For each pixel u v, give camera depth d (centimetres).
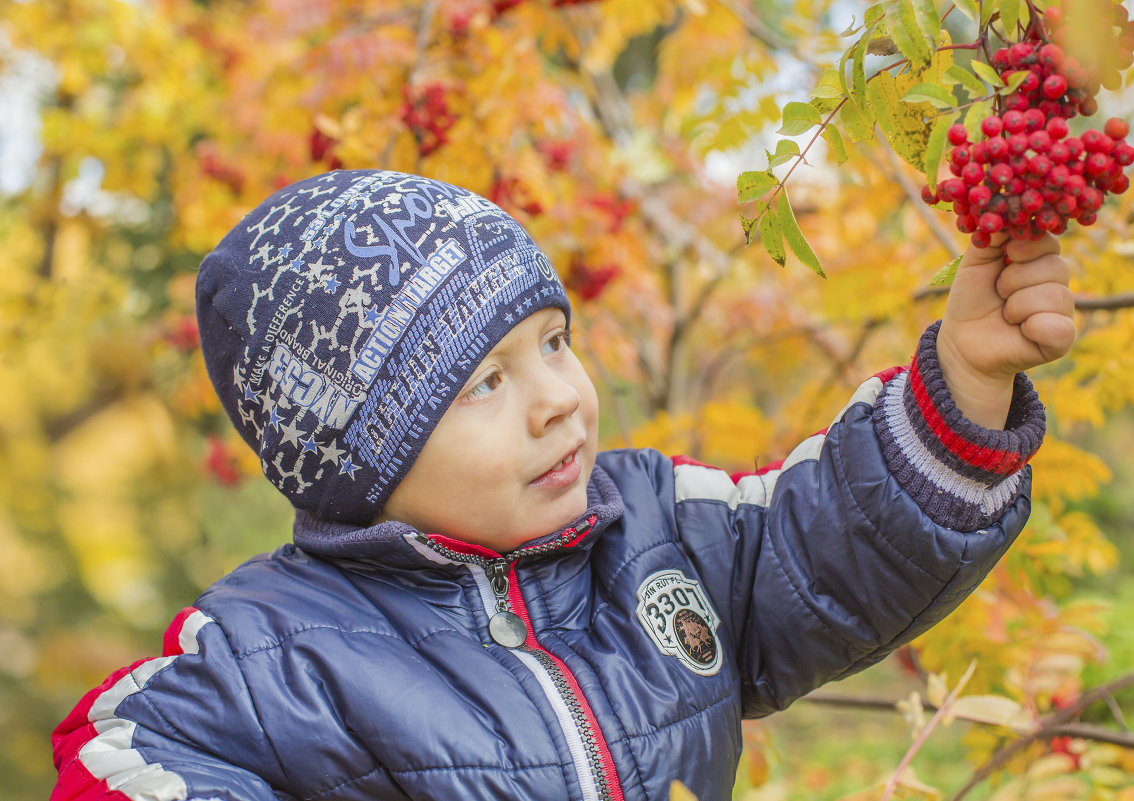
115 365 511
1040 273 84
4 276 430
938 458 95
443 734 97
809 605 109
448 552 108
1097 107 76
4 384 519
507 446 106
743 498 125
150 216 481
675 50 248
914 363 97
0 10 376
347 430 107
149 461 615
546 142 218
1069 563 165
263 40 298
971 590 102
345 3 270
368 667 101
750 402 413
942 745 455
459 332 106
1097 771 138
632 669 107
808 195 266
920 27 76
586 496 117
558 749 98
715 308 338
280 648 104
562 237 209
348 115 183
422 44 192
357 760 98
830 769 439
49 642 502
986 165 75
